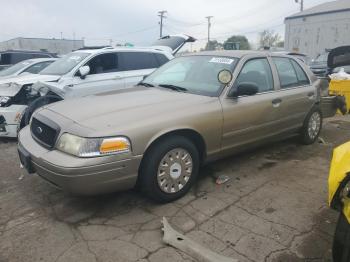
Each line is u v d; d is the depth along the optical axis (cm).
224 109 407
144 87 470
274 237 313
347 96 814
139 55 815
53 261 283
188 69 475
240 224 334
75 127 331
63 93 679
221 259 279
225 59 459
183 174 381
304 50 4275
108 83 748
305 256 288
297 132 557
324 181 436
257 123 453
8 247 302
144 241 308
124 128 330
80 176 312
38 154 344
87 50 783
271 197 391
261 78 472
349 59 714
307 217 348
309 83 561
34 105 637
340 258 250
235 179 439
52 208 369
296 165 491
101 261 282
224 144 421
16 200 389
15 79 711
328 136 656
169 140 361
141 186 358
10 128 634
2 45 3659
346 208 242
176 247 297
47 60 977
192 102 392
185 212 357
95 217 349
